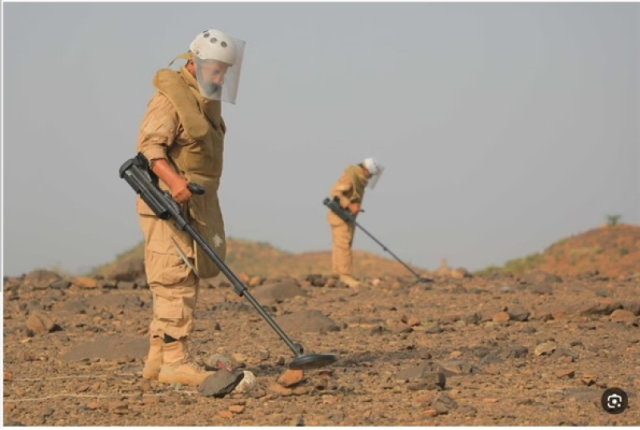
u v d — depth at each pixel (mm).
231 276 16859
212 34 17328
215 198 17922
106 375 19156
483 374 18656
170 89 17281
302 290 32875
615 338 22609
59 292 33656
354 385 17656
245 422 15211
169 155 17531
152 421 15398
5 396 17344
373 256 89312
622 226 72312
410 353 21125
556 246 71500
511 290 33281
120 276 37812
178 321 17781
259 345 22609
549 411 15695
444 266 57656
